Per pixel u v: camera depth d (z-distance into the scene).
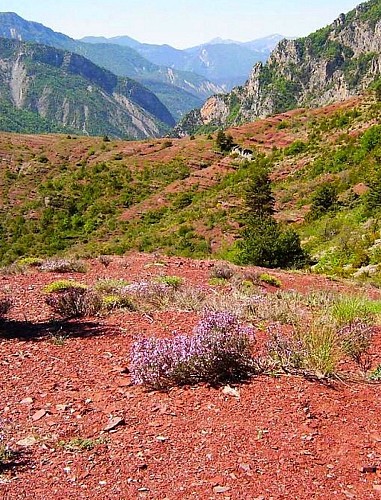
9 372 5.64
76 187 105.88
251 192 53.91
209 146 117.69
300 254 23.16
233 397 4.86
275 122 125.31
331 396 4.95
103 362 5.98
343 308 8.11
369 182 40.78
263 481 3.53
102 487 3.46
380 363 6.19
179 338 5.60
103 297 9.11
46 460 3.80
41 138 150.75
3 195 109.19
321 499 3.36
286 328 7.34
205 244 52.50
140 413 4.57
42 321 7.95
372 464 3.77
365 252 27.33
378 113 87.88
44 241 85.81
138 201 93.94
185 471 3.64
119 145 135.00
